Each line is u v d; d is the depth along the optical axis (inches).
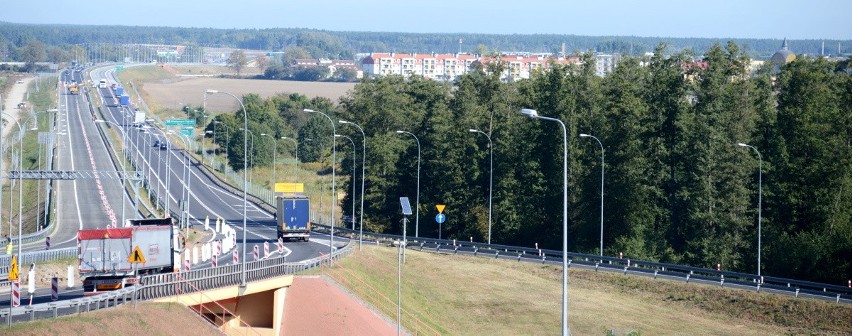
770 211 7765.8
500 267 7042.3
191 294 4148.6
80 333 3358.8
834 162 7411.4
